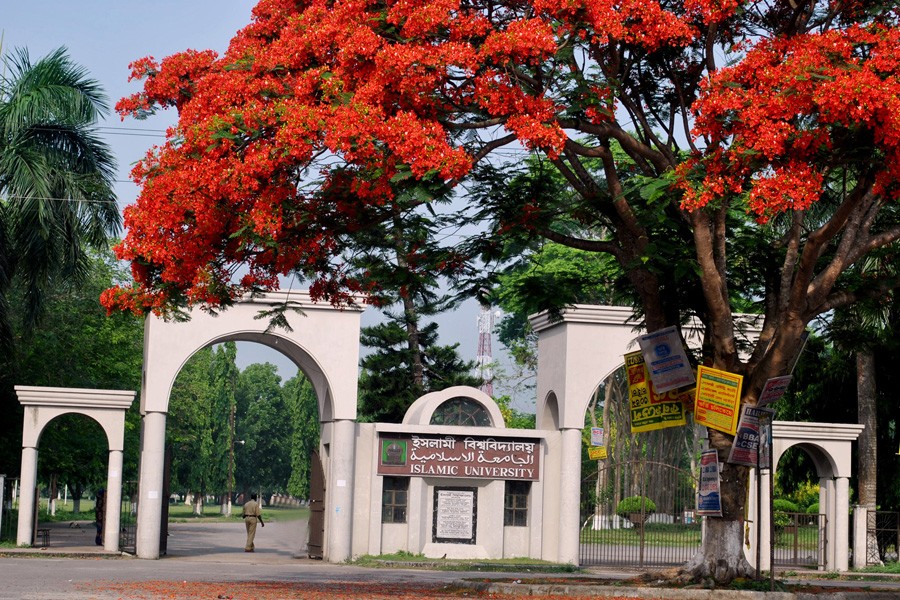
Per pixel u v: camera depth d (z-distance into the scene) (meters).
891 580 27.16
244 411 101.62
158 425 27.59
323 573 23.64
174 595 15.94
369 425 29.28
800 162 14.14
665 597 16.42
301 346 28.48
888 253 18.59
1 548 26.62
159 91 16.28
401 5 14.26
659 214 15.40
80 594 15.87
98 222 27.84
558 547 29.36
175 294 16.11
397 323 44.66
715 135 14.50
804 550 36.09
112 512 27.28
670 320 18.59
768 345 17.81
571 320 29.58
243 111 14.45
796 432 29.42
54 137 27.86
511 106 14.40
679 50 16.77
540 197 17.34
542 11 14.40
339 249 16.97
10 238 27.58
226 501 83.25
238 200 14.76
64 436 37.88
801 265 16.23
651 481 52.84
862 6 16.16
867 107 13.34
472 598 16.47
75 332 37.00
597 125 15.62
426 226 17.36
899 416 33.31
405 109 14.35
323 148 14.45
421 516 29.22
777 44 14.85
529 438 29.66
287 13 16.72
